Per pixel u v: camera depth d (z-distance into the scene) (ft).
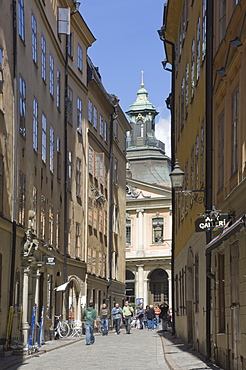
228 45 56.59
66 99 128.16
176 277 119.03
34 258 89.56
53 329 113.19
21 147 89.15
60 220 121.70
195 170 81.56
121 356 78.84
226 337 56.08
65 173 126.00
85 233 146.30
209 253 64.34
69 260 129.39
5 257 79.10
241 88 49.83
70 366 65.41
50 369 62.13
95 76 155.33
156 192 277.64
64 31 123.54
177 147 115.34
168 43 123.44
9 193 81.20
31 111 96.48
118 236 195.21
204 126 69.56
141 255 274.16
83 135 146.20
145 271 274.57
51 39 114.93
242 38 48.32
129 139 336.29
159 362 70.23
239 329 51.11
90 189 153.07
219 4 64.03
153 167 323.78
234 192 47.78
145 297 272.51
